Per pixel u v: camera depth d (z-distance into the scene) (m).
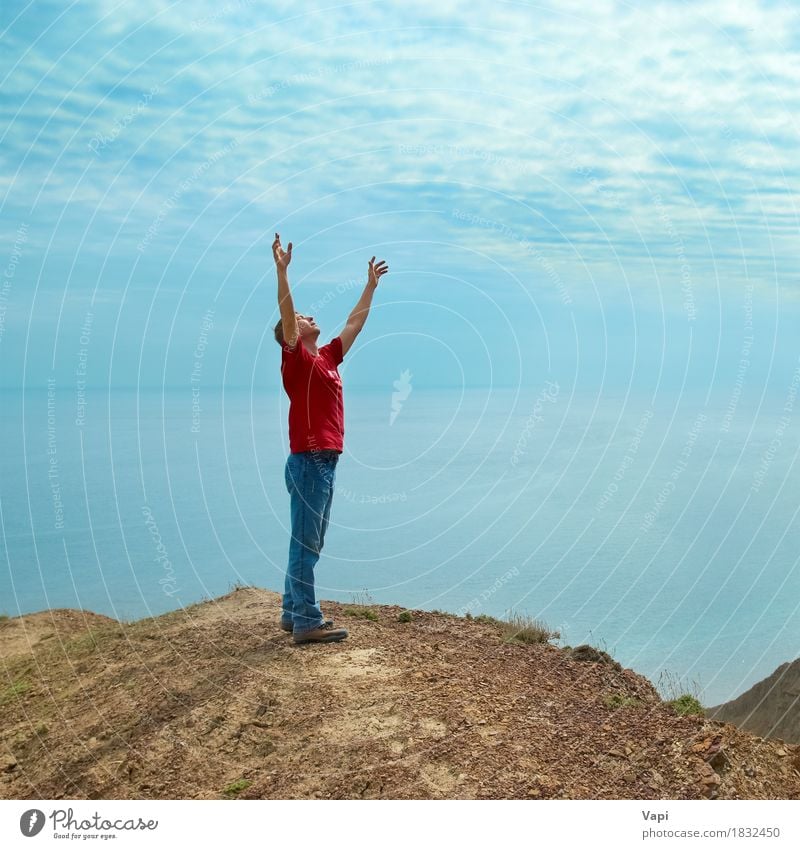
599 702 4.93
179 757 4.64
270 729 4.67
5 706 6.21
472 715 4.58
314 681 5.15
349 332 5.96
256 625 6.54
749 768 4.30
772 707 6.79
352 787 3.96
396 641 6.07
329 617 6.98
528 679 5.27
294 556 5.87
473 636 6.38
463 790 3.84
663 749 4.30
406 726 4.46
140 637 6.87
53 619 8.48
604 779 4.00
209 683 5.45
